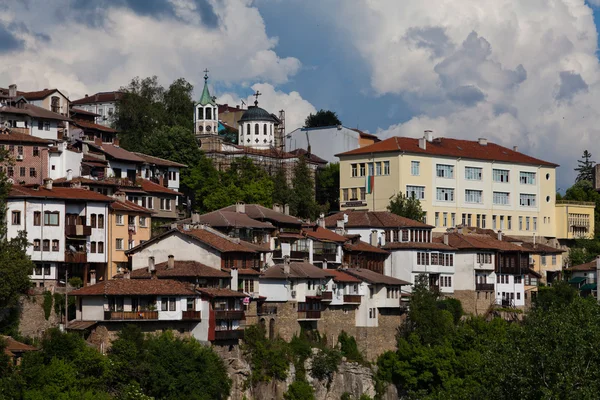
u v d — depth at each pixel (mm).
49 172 189250
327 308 181000
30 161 187625
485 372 141500
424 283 194500
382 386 180125
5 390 133000
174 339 153000
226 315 158500
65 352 142250
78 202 168750
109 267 172875
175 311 154750
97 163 196750
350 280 183500
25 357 138000
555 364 135125
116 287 153125
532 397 134250
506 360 136625
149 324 153750
